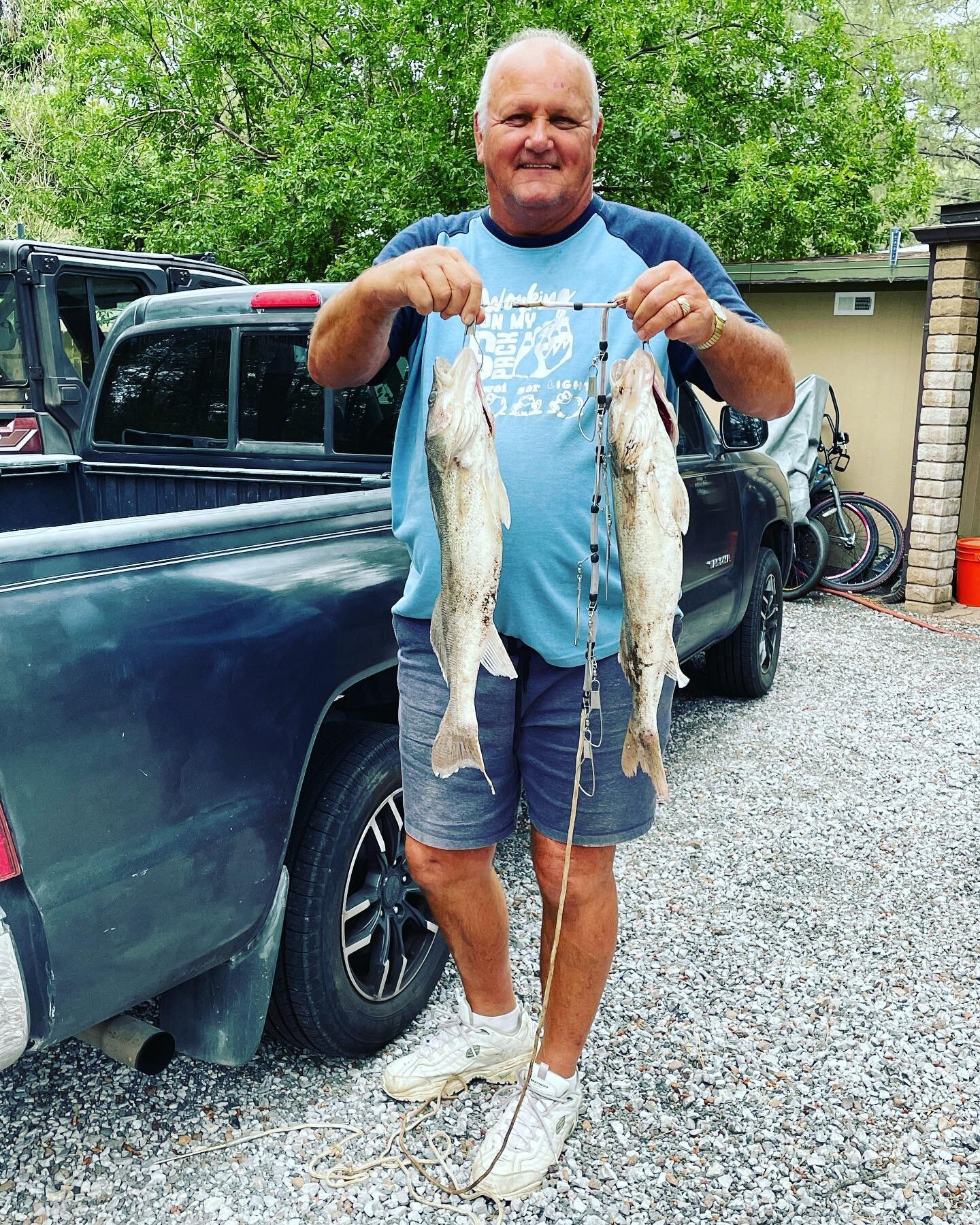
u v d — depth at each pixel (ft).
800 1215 7.11
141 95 45.42
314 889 7.78
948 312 24.27
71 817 5.87
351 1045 8.41
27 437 23.58
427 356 6.66
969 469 28.48
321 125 38.55
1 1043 5.66
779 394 6.16
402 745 7.41
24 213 44.24
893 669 20.95
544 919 7.49
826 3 42.45
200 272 27.40
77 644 5.96
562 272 6.38
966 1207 7.20
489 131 6.11
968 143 74.74
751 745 16.44
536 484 6.37
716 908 11.30
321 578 7.89
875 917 11.14
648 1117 8.05
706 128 40.52
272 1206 7.13
